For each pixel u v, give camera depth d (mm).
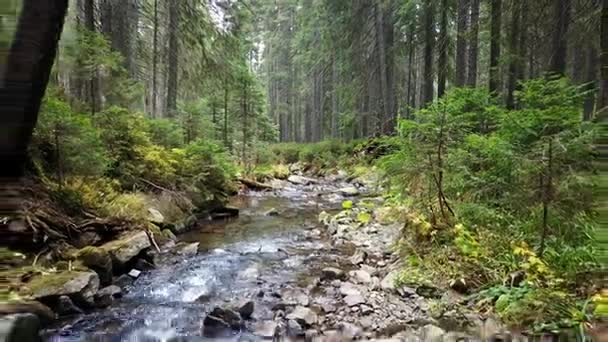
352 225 7707
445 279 4297
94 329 3639
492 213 4629
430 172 5156
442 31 12195
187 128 12414
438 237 4980
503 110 5387
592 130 3520
